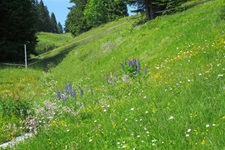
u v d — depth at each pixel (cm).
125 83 1350
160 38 2400
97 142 745
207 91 875
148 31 2791
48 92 2022
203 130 644
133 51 2512
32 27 4397
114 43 3175
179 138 638
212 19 2127
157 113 816
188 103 834
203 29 2033
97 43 3584
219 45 1536
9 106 1277
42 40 8662
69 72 2988
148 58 2139
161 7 3372
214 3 2788
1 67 3406
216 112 710
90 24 8200
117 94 1266
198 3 3344
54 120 1052
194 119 702
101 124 864
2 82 2577
